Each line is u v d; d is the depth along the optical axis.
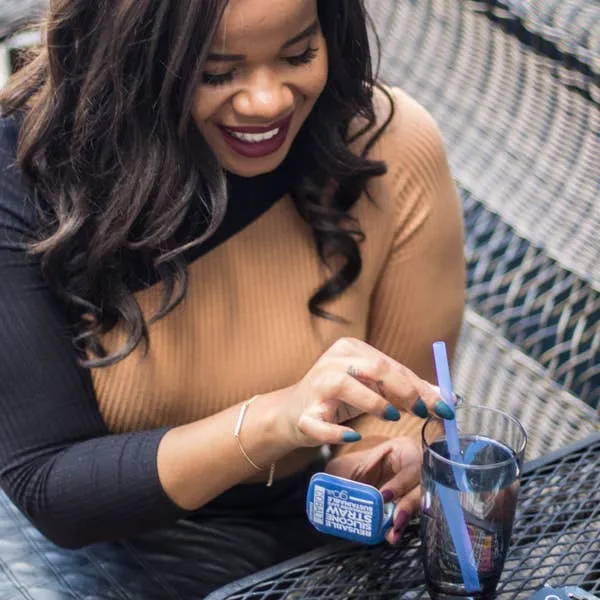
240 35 1.25
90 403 1.56
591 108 2.05
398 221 1.68
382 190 1.63
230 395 1.62
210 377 1.61
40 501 1.50
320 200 1.57
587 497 1.37
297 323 1.62
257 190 1.55
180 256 1.48
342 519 1.30
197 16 1.23
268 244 1.58
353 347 1.32
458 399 1.29
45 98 1.42
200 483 1.44
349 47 1.45
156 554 1.65
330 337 1.63
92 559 1.64
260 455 1.40
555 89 2.12
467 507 1.18
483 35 2.29
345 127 1.55
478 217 2.09
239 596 1.27
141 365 1.56
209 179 1.41
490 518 1.19
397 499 1.39
